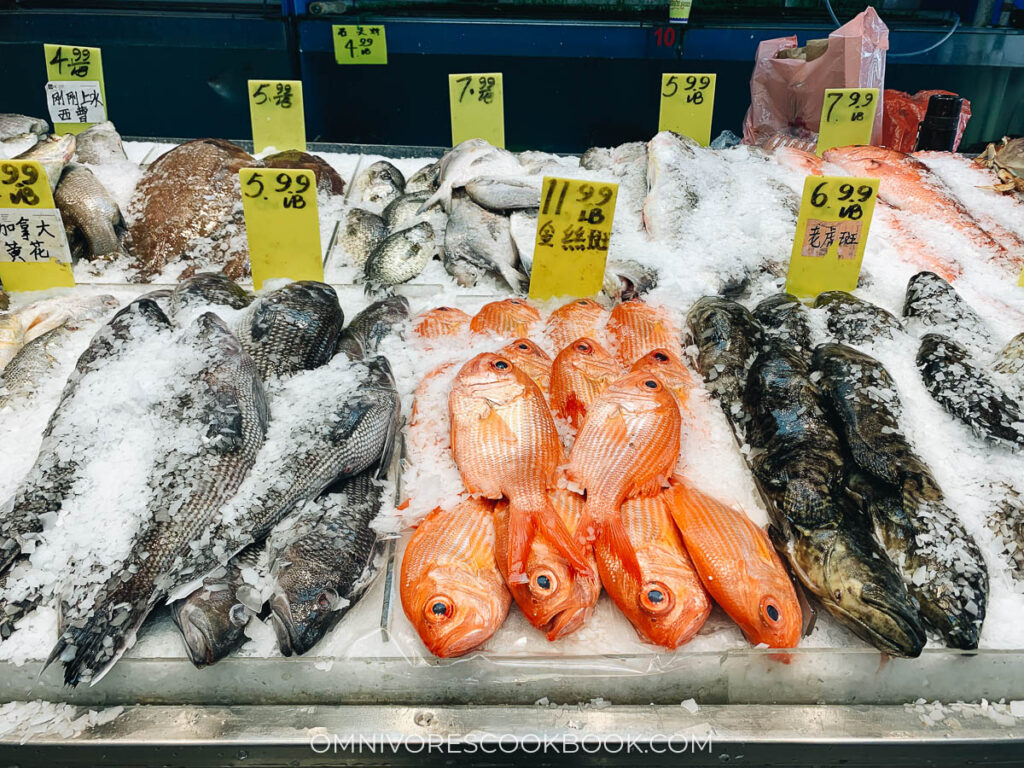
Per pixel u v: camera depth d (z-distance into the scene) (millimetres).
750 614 1359
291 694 1375
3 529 1483
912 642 1285
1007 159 3264
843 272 2266
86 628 1312
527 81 4477
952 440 1784
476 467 1570
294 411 1763
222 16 4188
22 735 1303
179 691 1368
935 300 2189
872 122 3277
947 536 1493
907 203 2951
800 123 3709
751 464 1699
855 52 3355
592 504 1530
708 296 2217
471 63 4434
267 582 1440
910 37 4094
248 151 3402
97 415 1691
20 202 2182
